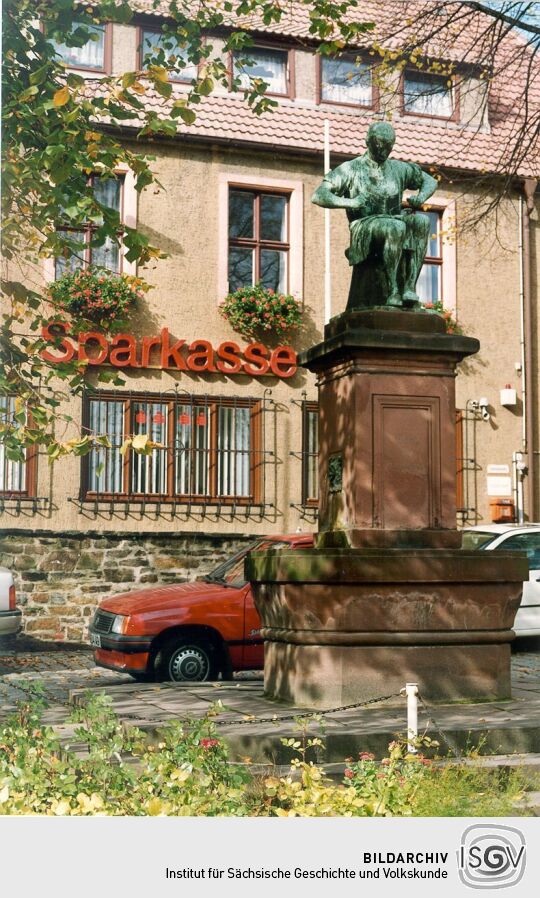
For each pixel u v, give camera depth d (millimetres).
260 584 9086
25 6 8820
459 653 8602
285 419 19172
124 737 7242
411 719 6562
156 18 18578
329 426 9211
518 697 9031
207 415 18703
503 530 14844
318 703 8391
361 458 8727
